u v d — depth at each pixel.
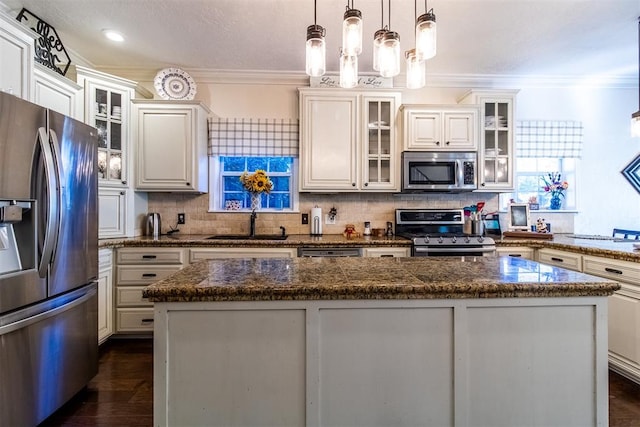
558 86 3.67
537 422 1.26
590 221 3.70
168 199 3.46
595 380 1.26
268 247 2.88
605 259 2.29
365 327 1.24
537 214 3.67
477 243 2.94
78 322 1.94
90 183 2.04
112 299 2.80
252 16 2.42
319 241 2.93
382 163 3.31
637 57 3.12
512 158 3.33
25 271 1.57
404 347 1.24
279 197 3.65
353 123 3.22
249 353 1.22
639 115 2.37
